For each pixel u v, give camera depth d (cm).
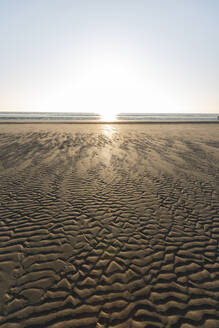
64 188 577
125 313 214
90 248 318
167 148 1229
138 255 304
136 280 258
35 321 204
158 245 329
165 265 286
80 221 397
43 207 455
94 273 268
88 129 2189
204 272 275
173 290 245
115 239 343
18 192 539
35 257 294
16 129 1995
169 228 381
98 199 506
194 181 660
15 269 271
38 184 604
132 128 2419
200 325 204
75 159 930
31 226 375
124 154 1052
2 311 214
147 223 396
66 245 324
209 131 2175
